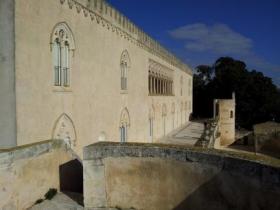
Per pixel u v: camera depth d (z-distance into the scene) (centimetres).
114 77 2239
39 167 1023
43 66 1387
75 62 1662
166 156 884
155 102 3509
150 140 3306
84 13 1748
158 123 3681
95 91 1911
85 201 959
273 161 742
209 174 810
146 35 3100
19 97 1227
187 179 849
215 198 800
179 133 4281
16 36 1202
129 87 2577
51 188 1089
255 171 718
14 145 1214
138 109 2848
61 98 1533
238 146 4894
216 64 7962
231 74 7438
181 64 5272
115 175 938
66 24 1563
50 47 1439
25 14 1253
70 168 1212
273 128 3994
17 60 1211
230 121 4991
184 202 857
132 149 921
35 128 1330
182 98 5444
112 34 2181
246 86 7375
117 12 2270
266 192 694
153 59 3431
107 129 2108
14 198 910
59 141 1145
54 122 1474
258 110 7306
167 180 882
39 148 1022
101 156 946
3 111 1216
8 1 1184
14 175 909
